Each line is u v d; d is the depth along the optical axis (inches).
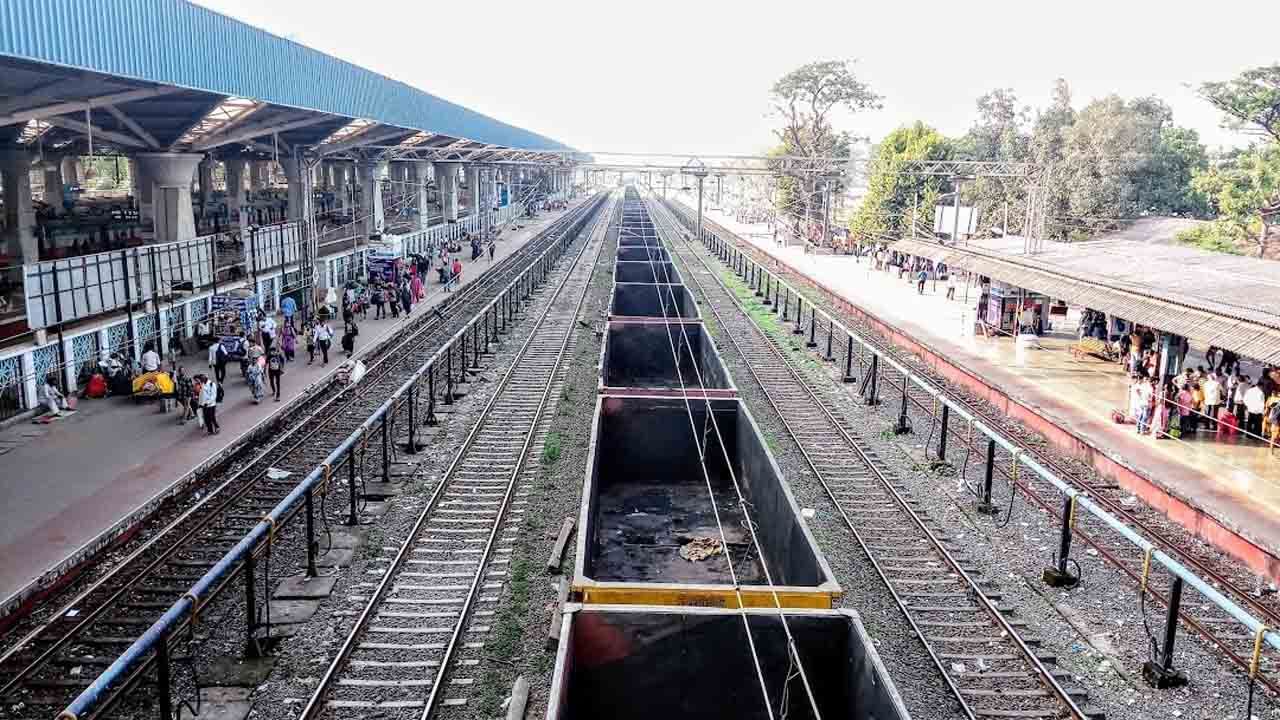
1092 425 826.2
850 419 911.7
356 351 1119.0
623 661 378.3
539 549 582.6
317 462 733.3
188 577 529.7
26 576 493.0
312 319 1273.4
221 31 791.7
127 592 506.9
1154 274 1085.1
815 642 376.2
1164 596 531.2
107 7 616.7
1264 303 842.2
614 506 674.8
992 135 2837.1
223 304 1062.4
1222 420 804.6
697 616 375.2
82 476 651.5
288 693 418.6
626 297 1443.2
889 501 685.3
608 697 380.8
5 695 411.2
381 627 481.4
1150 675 447.2
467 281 1790.1
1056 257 1312.7
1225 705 429.4
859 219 2265.0
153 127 1026.7
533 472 732.0
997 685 440.8
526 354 1196.5
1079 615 510.6
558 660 341.1
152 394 853.2
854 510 666.8
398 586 529.0
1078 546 603.5
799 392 1026.7
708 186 5625.0
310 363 1050.1
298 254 1390.3
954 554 587.5
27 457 691.4
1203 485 663.1
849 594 533.0
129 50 644.1
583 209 4350.4
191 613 408.2
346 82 1132.5
